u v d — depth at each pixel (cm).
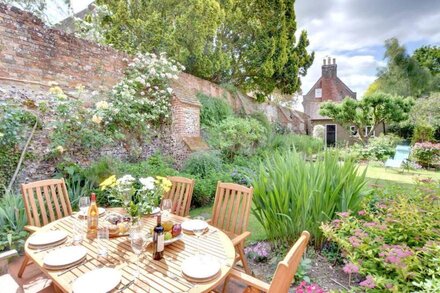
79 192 400
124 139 557
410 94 1781
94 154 497
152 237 193
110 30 802
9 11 416
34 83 447
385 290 190
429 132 1259
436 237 231
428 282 167
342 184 294
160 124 651
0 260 180
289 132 1394
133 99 573
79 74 525
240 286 239
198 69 901
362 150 1170
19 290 166
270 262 281
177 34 819
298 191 286
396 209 265
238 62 1081
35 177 415
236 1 1013
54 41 480
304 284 186
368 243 227
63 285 144
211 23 862
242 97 1128
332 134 1945
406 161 980
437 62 2119
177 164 632
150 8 806
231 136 789
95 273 151
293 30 1187
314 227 284
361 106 1404
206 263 163
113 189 222
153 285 142
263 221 301
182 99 684
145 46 802
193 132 727
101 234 184
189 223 234
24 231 302
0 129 364
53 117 448
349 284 232
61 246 189
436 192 338
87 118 483
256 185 301
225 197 271
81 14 900
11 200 326
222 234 217
